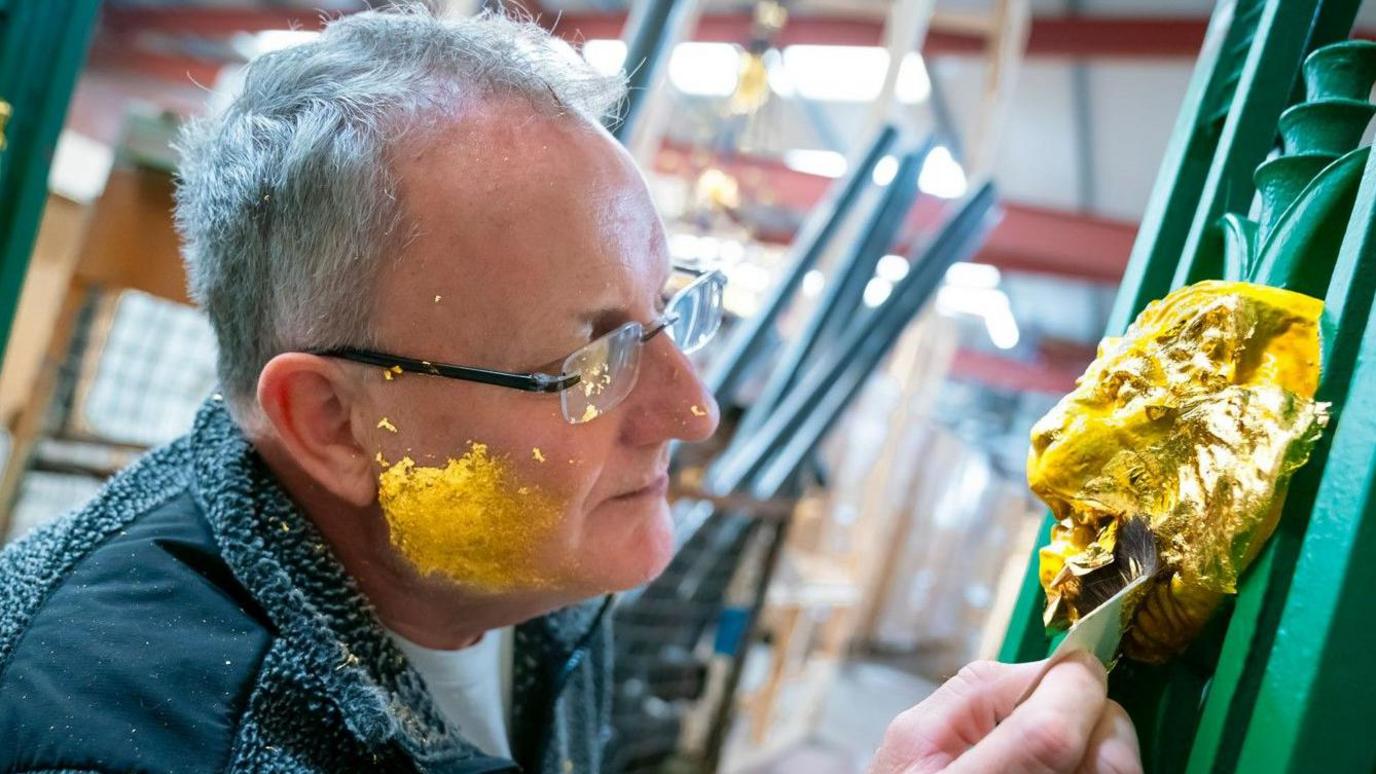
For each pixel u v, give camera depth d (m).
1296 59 0.43
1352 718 0.29
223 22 7.25
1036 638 0.44
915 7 2.14
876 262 1.76
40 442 1.33
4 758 0.46
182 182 0.72
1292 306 0.35
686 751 1.83
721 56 5.23
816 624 3.66
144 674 0.49
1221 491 0.34
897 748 0.38
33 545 0.60
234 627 0.53
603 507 0.61
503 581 0.59
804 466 1.83
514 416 0.55
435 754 0.55
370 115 0.54
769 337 1.71
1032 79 4.68
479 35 0.59
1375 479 0.29
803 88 5.73
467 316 0.53
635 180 0.59
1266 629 0.32
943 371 4.36
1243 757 0.31
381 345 0.55
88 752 0.45
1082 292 7.12
